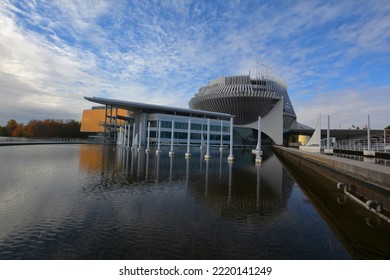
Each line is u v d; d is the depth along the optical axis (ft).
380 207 27.27
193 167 66.49
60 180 42.42
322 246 18.75
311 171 67.97
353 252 17.85
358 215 27.04
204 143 224.53
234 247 18.21
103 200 30.19
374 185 30.32
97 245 17.89
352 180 38.09
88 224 22.02
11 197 30.42
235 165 75.72
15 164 61.62
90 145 176.96
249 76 290.56
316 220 24.90
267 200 32.83
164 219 23.88
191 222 23.27
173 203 29.71
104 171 54.24
